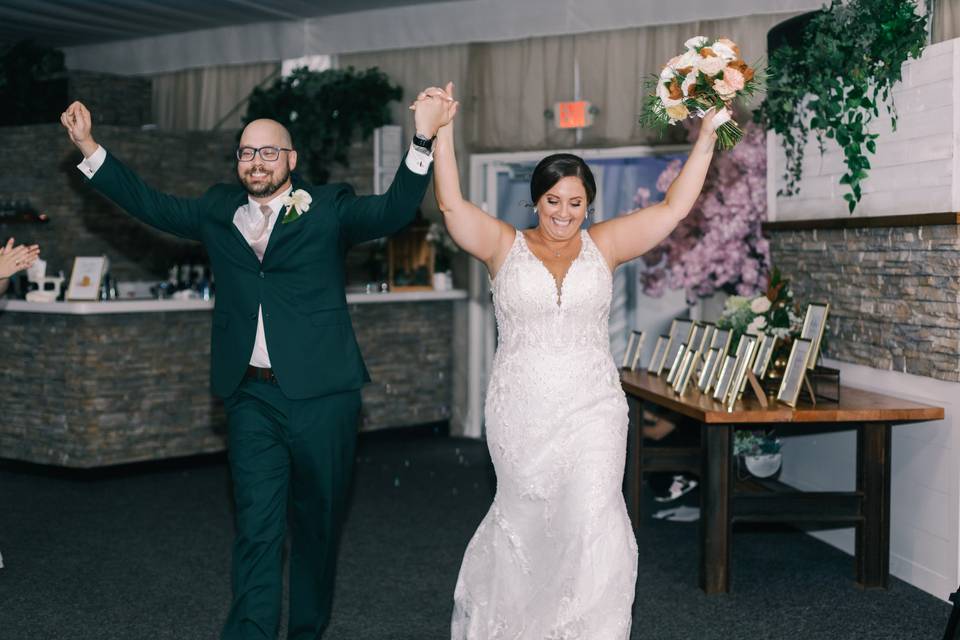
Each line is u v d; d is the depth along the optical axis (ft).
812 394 15.21
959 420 14.52
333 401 11.46
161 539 18.13
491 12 26.63
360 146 27.96
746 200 21.89
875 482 15.19
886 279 16.17
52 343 22.85
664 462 18.45
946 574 14.78
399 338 27.78
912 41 15.06
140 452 23.32
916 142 15.30
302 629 11.95
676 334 19.27
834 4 16.34
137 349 23.20
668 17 23.95
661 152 24.63
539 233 11.55
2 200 27.53
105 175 11.45
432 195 28.25
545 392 11.08
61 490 22.02
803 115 18.30
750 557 17.01
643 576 15.99
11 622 13.88
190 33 31.40
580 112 25.16
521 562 11.23
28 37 32.09
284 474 11.48
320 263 11.40
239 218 11.42
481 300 28.43
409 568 16.43
